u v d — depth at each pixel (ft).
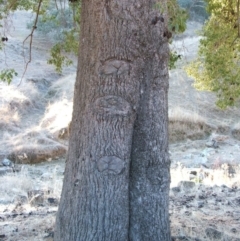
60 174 41.39
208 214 24.20
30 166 44.60
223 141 51.65
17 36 80.84
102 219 15.53
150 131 16.11
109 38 15.31
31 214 24.67
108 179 15.53
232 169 41.04
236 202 27.35
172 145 51.52
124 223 15.88
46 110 57.52
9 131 51.16
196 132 53.11
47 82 67.72
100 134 15.48
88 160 15.57
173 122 53.36
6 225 21.94
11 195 31.48
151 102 16.08
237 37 25.86
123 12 15.33
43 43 79.66
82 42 15.94
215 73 28.78
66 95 62.03
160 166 16.31
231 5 26.76
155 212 16.28
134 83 15.60
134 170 16.16
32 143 48.14
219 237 19.93
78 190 15.67
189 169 40.45
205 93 61.67
